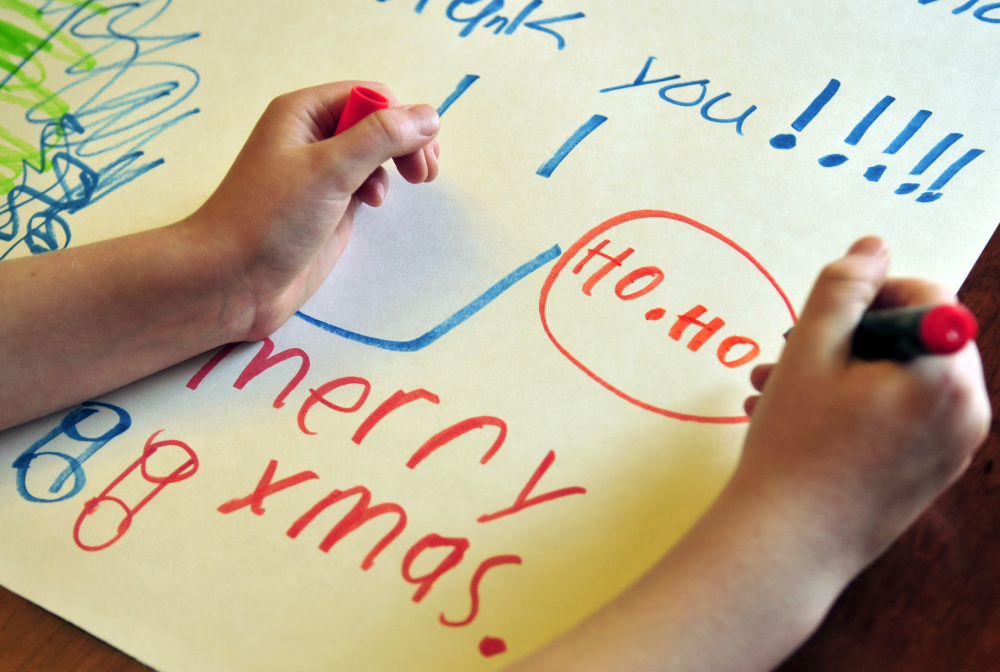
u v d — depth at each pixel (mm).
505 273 648
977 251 628
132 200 685
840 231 638
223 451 621
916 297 567
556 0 723
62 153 706
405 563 594
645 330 628
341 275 657
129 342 629
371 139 629
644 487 599
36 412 629
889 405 557
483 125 687
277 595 592
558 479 603
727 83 682
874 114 664
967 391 554
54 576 602
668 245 645
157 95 719
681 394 614
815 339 567
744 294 631
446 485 605
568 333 631
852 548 564
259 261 626
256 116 705
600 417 613
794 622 561
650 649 557
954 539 587
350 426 621
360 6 737
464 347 633
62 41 746
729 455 602
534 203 663
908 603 580
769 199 649
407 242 661
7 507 616
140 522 609
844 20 693
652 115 678
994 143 651
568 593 584
